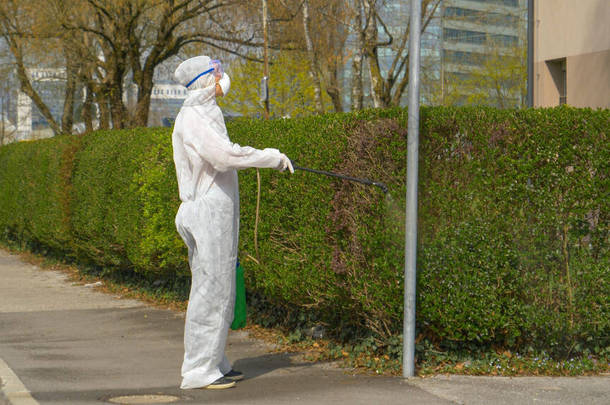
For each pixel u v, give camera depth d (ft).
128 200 38.68
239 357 23.86
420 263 21.01
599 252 21.79
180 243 33.94
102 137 44.21
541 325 21.33
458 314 20.92
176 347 25.67
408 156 20.29
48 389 19.20
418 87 20.22
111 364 22.68
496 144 21.12
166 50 79.56
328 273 23.06
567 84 43.19
